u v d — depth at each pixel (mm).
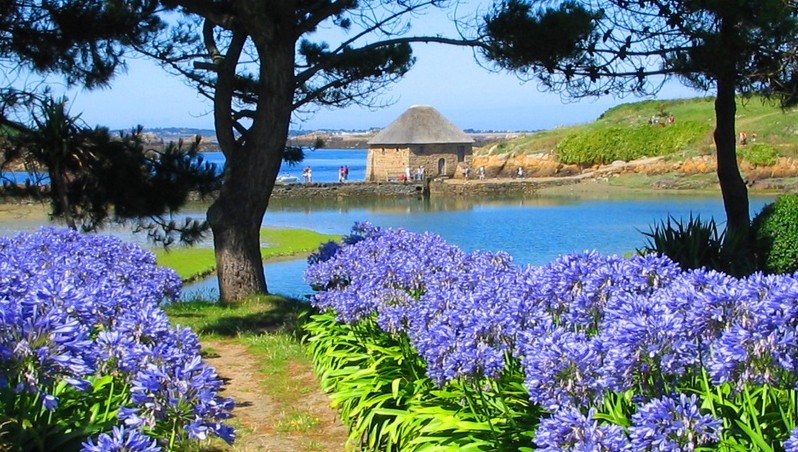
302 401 8102
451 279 7879
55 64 13945
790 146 63594
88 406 5266
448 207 55625
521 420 5176
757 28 11352
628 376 4270
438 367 5484
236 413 7758
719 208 46750
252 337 11227
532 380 4379
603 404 4566
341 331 9008
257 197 14516
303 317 11539
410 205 58844
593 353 4320
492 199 62125
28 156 13969
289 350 10211
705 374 4402
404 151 79000
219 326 12039
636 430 3680
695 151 69688
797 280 4395
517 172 81812
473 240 34469
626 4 12438
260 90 14266
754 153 63094
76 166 13875
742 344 4059
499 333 5430
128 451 3703
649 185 64688
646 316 4512
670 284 5816
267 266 26438
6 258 8281
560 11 12359
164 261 26312
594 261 6129
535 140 88625
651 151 77562
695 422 3643
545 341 4668
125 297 6363
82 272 8336
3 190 14625
